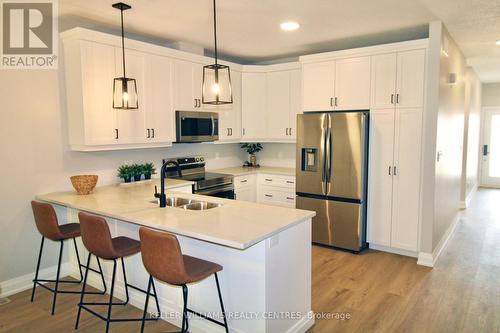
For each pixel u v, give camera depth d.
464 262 3.96
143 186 3.89
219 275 2.49
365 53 4.21
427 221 3.87
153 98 3.96
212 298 2.55
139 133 3.85
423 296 3.17
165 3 3.09
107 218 3.12
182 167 4.82
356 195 4.16
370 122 4.23
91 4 3.11
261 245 2.24
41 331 2.72
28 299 3.22
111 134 3.60
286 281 2.45
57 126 3.56
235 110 5.15
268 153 5.90
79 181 3.41
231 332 2.46
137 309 3.02
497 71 6.92
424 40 3.78
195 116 4.41
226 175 4.82
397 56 3.99
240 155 5.94
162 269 2.10
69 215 3.65
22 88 3.32
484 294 3.20
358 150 4.09
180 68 4.25
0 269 3.28
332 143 4.26
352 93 4.35
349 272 3.70
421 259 3.91
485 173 9.03
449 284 3.41
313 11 3.34
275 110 5.28
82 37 3.31
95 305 3.06
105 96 3.52
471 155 7.33
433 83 3.74
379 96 4.15
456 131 5.03
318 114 4.34
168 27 3.79
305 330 2.64
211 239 2.09
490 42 4.60
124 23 3.65
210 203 3.10
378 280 3.50
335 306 3.00
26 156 3.38
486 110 8.85
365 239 4.40
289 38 4.31
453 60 4.53
